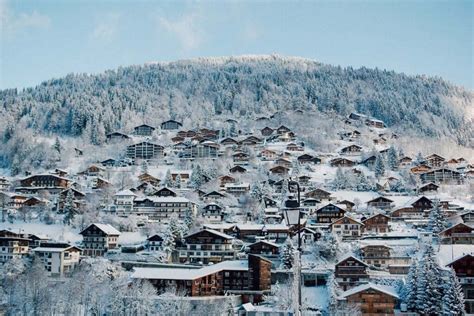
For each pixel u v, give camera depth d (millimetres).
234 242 139875
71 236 146625
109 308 97500
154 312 96938
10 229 136000
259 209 165750
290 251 122625
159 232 144125
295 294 30594
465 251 122938
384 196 175500
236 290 113250
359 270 112375
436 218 142125
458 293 94250
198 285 109875
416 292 99188
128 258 131875
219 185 192125
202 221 157000
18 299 98438
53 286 102938
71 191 162250
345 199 174875
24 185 195750
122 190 177625
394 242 133375
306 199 169125
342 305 98000
